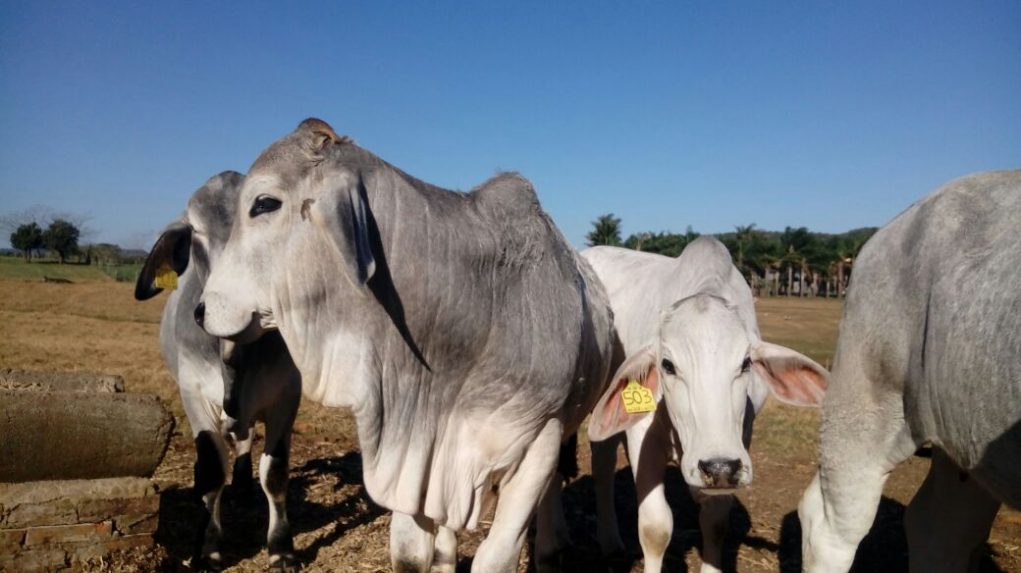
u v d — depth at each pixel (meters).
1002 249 2.80
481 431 3.37
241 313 3.06
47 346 16.86
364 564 5.19
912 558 3.60
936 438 3.04
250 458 6.62
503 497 3.51
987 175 3.14
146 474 4.52
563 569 5.34
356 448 8.59
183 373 4.99
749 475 3.38
